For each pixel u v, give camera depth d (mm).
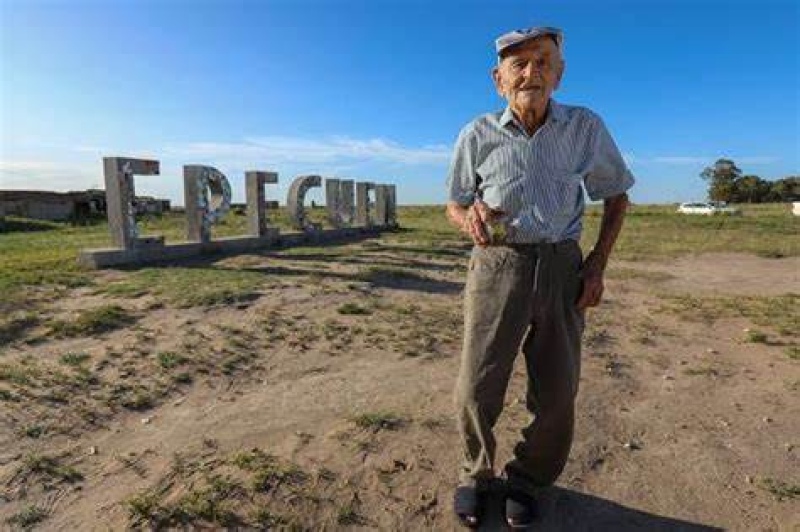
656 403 4262
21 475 3197
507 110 2514
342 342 5859
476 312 2557
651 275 11664
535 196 2463
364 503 2910
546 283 2490
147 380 4641
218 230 18703
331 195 17641
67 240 16422
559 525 2742
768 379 4855
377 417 3879
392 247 14703
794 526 2744
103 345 5457
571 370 2588
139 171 10695
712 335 6473
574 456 3375
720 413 4078
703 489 3057
